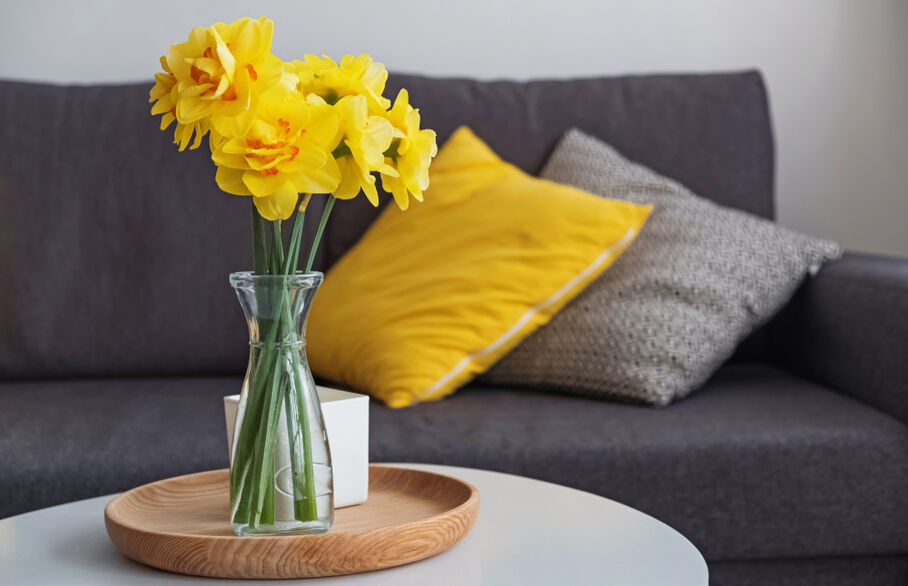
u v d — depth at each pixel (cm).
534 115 191
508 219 161
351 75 74
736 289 156
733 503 127
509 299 154
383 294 160
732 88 192
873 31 224
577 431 131
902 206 227
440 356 150
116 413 142
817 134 226
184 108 66
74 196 180
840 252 166
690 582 69
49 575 72
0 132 182
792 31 224
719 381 166
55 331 175
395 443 127
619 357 148
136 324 177
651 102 191
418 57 222
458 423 135
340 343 159
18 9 215
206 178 183
